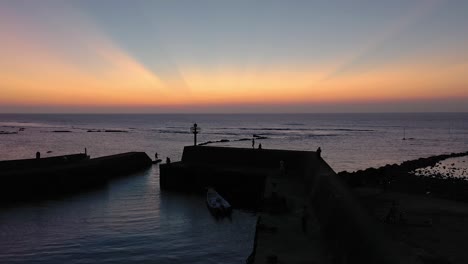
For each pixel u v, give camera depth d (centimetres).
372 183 3756
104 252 2006
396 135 12738
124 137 11212
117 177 4316
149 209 2909
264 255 1454
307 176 2644
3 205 2950
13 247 2055
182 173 3569
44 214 2709
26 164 3500
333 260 1392
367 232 1151
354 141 10294
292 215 1981
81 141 9556
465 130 15838
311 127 18288
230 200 3281
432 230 2119
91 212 2783
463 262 1655
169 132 13838
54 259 1903
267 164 3534
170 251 2047
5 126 17300
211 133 13588
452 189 3519
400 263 961
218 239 2250
